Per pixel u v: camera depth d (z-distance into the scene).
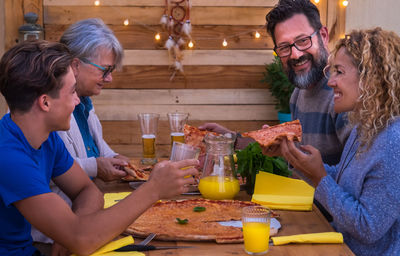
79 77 2.11
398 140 1.45
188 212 1.58
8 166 1.23
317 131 2.38
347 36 1.60
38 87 1.24
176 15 4.27
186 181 1.40
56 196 1.28
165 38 4.32
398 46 1.50
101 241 1.27
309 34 2.29
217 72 4.41
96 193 1.64
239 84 4.44
